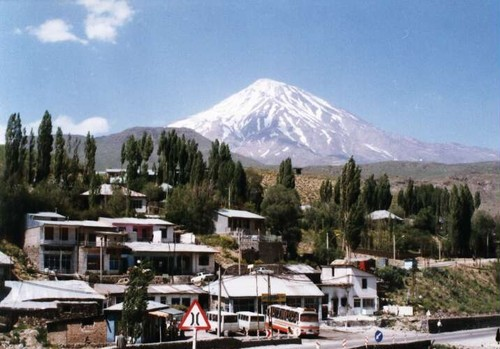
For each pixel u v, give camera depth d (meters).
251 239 144.00
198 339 80.56
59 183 154.75
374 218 197.12
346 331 108.50
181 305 103.81
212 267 127.88
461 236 184.62
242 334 97.19
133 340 79.19
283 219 159.50
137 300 79.88
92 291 100.25
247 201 181.75
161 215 157.25
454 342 103.31
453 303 143.75
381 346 87.06
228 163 185.88
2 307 88.12
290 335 96.56
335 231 173.75
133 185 174.25
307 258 153.38
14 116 150.38
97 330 80.75
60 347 77.81
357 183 173.12
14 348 75.75
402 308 128.75
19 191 132.50
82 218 141.38
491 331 120.31
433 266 161.25
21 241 126.88
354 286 127.06
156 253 123.00
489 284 160.38
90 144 166.00
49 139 160.88
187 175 188.50
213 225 155.38
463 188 188.88
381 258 161.88
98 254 119.12
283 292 112.06
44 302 92.44
